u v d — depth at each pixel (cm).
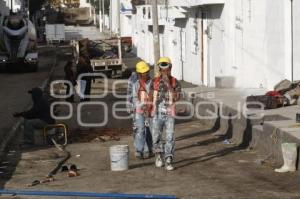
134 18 8750
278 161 1755
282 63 2691
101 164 1858
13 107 3588
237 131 2195
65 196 1427
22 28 6544
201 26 4081
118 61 5569
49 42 13112
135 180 1596
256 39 2989
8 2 12750
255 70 3030
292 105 2377
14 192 1444
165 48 5669
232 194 1406
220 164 1772
